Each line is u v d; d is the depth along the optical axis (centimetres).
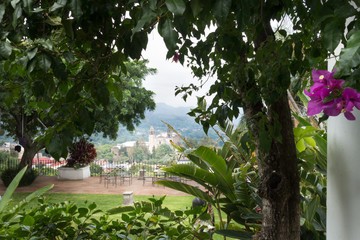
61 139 125
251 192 252
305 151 239
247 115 143
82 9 96
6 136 1555
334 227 131
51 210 197
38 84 126
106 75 129
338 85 77
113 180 1491
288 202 145
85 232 205
